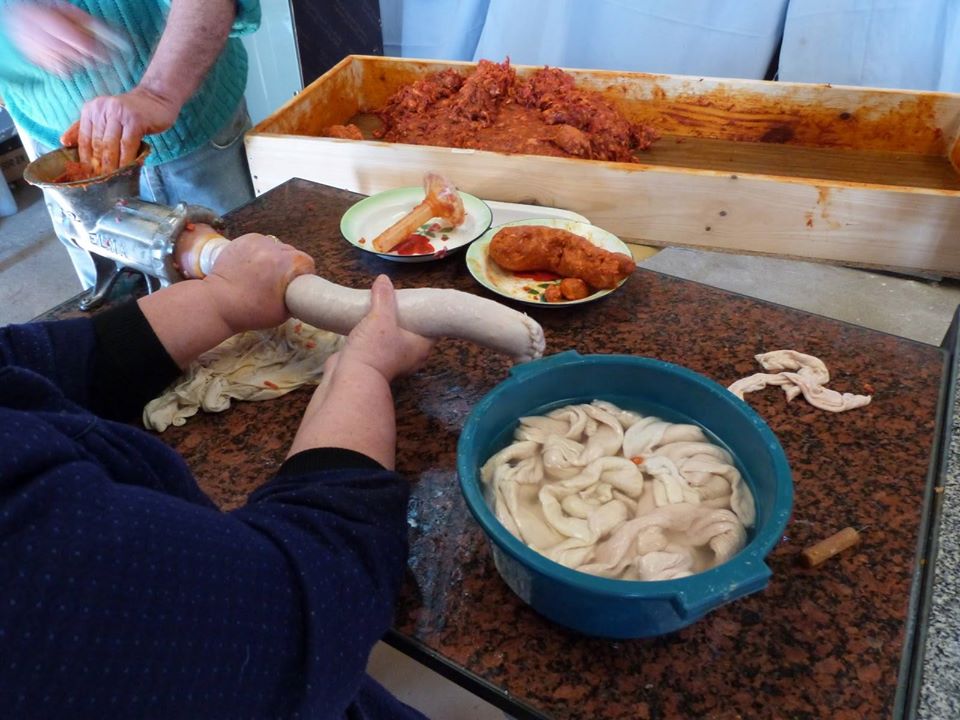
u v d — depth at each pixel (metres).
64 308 1.05
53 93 1.25
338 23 2.39
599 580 0.50
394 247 1.15
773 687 0.56
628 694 0.56
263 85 2.41
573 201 1.40
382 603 0.49
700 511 0.60
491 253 1.08
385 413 0.69
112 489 0.37
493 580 0.64
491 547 0.61
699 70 2.14
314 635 0.41
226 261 0.87
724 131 1.77
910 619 0.60
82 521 0.34
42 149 1.43
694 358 0.91
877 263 1.34
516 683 0.57
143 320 0.78
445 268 1.12
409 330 0.80
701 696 0.55
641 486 0.64
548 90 1.76
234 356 0.90
